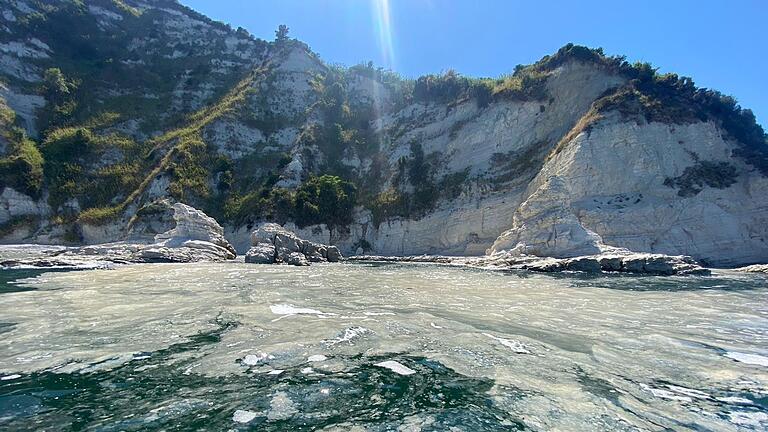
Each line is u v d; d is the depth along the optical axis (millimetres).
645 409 4367
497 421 4016
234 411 4141
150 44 77000
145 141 56906
